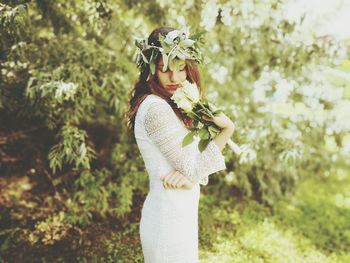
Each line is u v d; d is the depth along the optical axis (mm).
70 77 3266
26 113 3648
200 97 2197
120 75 3613
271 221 4195
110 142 4355
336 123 4230
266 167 4227
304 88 3961
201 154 1997
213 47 3836
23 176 4191
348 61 4023
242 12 3709
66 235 3617
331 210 4652
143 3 3676
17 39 3156
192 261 2217
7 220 3730
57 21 3498
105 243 3562
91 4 3383
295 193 4793
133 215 3951
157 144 1982
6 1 2955
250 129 3875
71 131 3297
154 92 2096
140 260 3330
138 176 3885
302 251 3807
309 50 3863
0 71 3348
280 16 3750
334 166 5254
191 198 2150
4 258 3314
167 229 2096
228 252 3570
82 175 3668
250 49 4098
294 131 4094
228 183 4418
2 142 4105
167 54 2012
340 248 3959
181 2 3717
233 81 4352
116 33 3564
